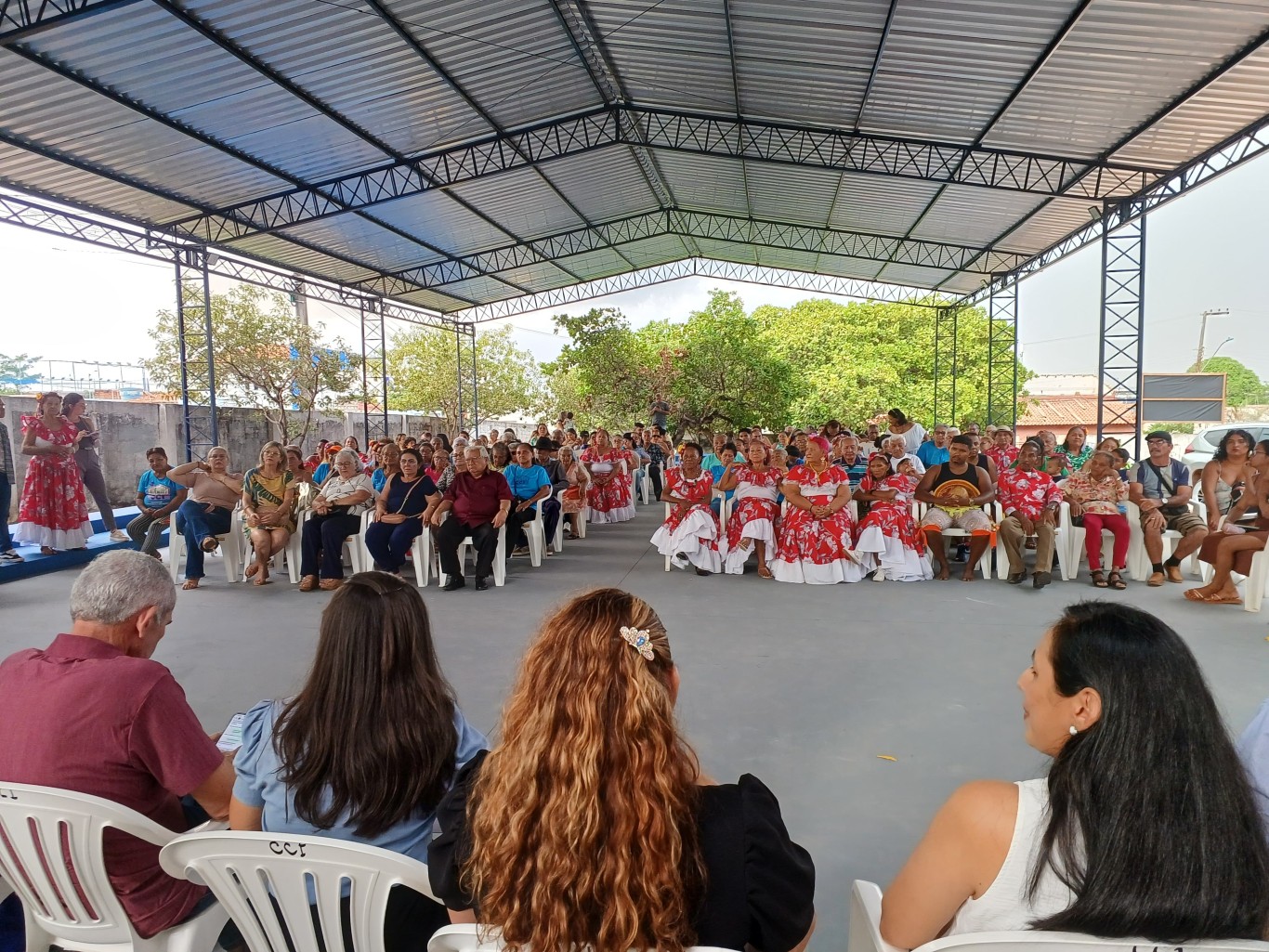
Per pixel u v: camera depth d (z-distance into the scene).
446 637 5.02
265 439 17.98
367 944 1.40
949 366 27.03
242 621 5.48
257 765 1.61
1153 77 7.82
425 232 14.66
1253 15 6.54
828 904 2.23
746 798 1.17
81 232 10.48
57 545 7.32
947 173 11.51
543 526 8.17
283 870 1.39
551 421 35.59
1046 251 15.57
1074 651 1.12
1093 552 6.41
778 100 10.04
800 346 27.89
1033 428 30.52
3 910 2.23
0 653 4.81
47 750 1.63
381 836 1.58
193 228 11.76
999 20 7.13
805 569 6.74
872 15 7.41
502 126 10.84
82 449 7.96
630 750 1.07
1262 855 1.00
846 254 16.77
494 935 1.14
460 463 6.82
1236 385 50.97
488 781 1.18
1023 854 1.12
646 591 6.42
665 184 15.05
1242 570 5.57
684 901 1.06
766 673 4.23
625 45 9.01
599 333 20.98
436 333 28.52
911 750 3.25
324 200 11.70
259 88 8.09
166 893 1.70
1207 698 1.05
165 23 6.66
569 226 16.64
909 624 5.28
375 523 6.66
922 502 6.92
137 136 8.48
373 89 8.78
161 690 1.69
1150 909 0.97
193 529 6.57
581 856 1.03
